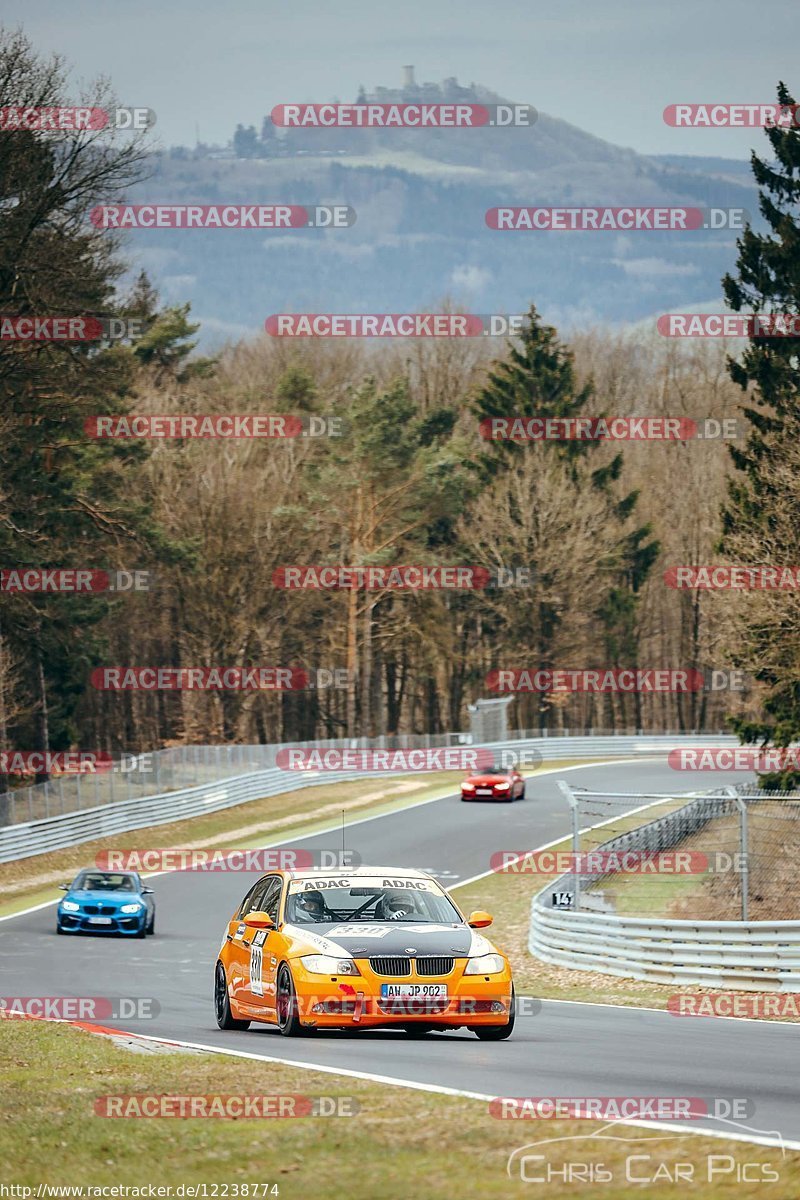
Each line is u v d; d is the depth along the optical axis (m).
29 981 88.12
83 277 175.50
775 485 145.00
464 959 52.75
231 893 139.88
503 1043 52.53
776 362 156.62
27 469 188.38
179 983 87.75
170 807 189.25
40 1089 42.91
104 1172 32.56
